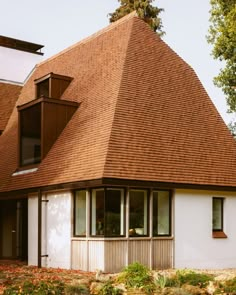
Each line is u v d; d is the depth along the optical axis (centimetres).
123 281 1281
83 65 2330
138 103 1875
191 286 1233
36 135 2052
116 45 2162
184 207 1839
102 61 2172
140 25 2214
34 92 2616
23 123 2153
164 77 2064
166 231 1792
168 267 1767
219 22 2586
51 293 1177
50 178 1861
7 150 2391
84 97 2069
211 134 2064
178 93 2064
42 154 1995
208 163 1955
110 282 1272
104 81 2008
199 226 1873
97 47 2345
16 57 3012
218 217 1973
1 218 2347
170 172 1794
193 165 1892
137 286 1238
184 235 1825
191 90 2136
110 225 1658
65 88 2270
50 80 2233
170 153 1845
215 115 2150
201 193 1900
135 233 1709
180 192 1836
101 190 1672
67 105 2042
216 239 1922
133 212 1711
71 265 1764
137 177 1684
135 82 1931
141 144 1775
